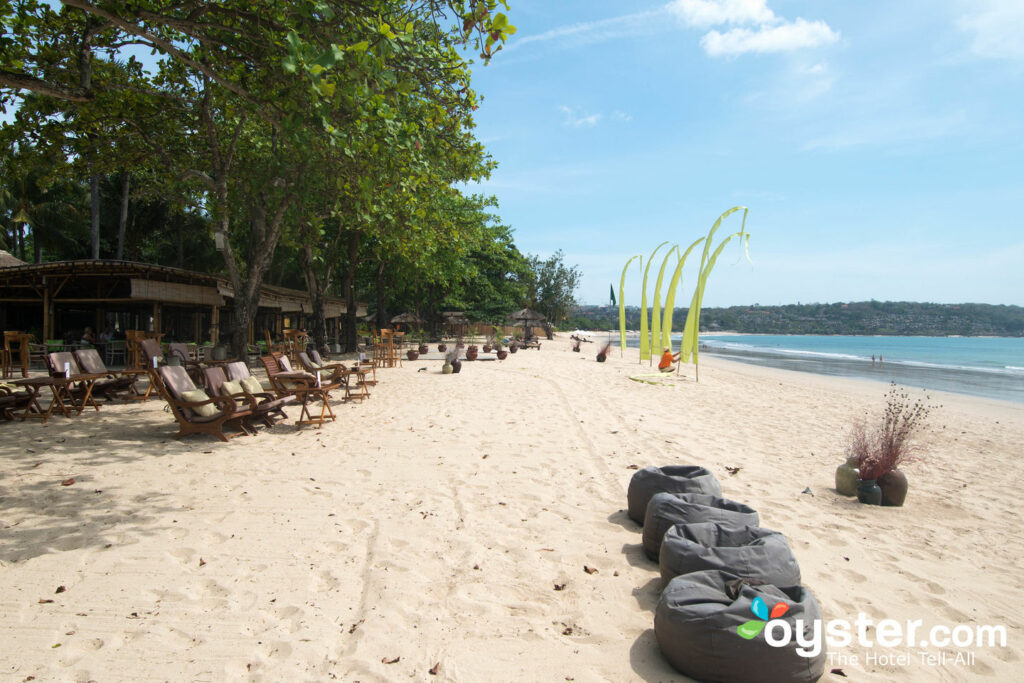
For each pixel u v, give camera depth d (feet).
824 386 70.44
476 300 164.96
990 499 20.95
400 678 9.07
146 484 18.29
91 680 8.79
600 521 16.46
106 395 33.88
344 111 23.03
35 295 64.64
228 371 28.94
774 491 20.47
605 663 9.62
